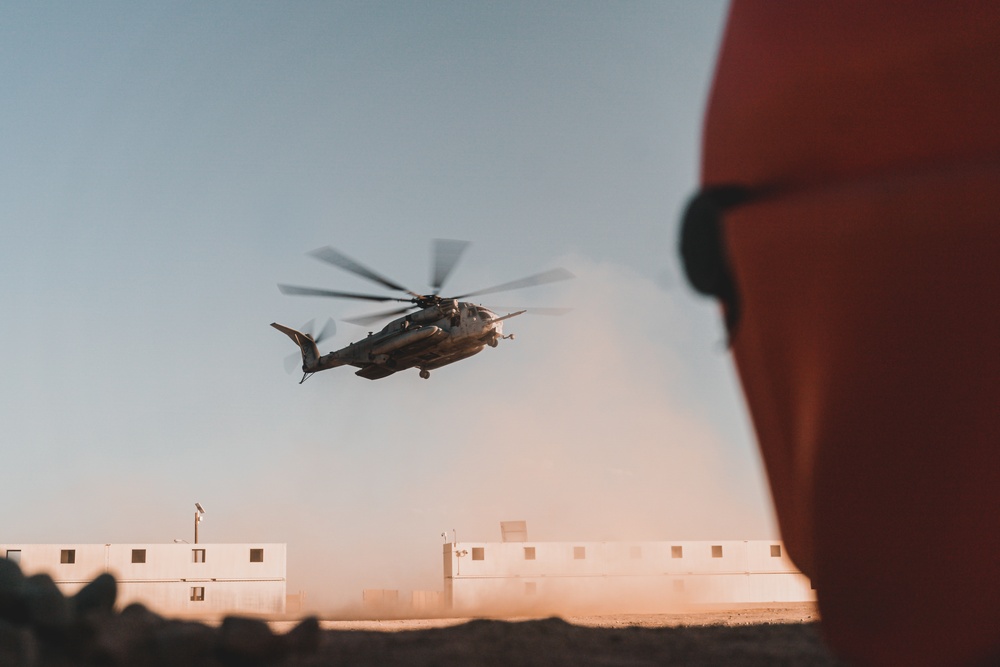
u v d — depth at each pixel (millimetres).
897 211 5621
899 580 5832
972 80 5676
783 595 57125
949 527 5598
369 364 31781
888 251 5648
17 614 6574
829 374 5941
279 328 39625
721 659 8594
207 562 54594
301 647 7484
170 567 53938
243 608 54406
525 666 7863
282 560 55688
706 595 56750
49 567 51906
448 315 29562
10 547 51719
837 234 5832
